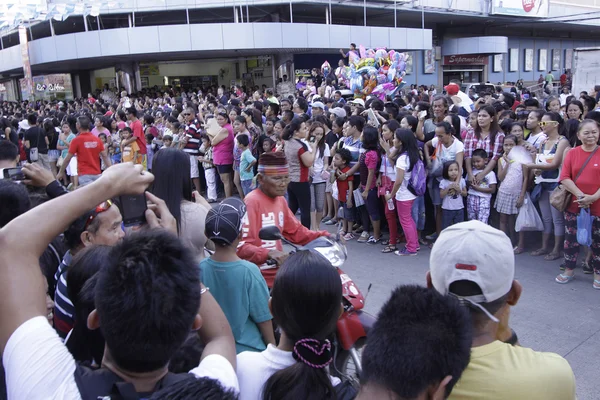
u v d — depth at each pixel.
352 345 2.82
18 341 1.22
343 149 7.24
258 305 2.56
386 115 8.51
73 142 8.96
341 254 3.12
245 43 23.47
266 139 8.35
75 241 2.45
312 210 7.47
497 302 1.69
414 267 6.17
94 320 1.54
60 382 1.23
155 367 1.38
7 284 1.26
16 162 4.79
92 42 23.75
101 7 21.36
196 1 23.72
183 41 23.28
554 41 42.94
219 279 2.56
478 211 6.39
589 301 4.98
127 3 23.45
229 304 2.54
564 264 5.63
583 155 5.09
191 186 3.14
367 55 15.61
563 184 5.21
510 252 1.69
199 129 11.07
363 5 25.91
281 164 3.39
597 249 5.15
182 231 3.01
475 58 36.50
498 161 6.36
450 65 36.16
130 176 1.53
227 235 2.53
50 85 34.41
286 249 3.65
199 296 1.44
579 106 7.39
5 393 1.76
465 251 1.66
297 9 26.16
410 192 6.42
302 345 1.75
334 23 29.83
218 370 1.58
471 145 6.60
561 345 4.20
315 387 1.71
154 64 29.83
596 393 3.55
